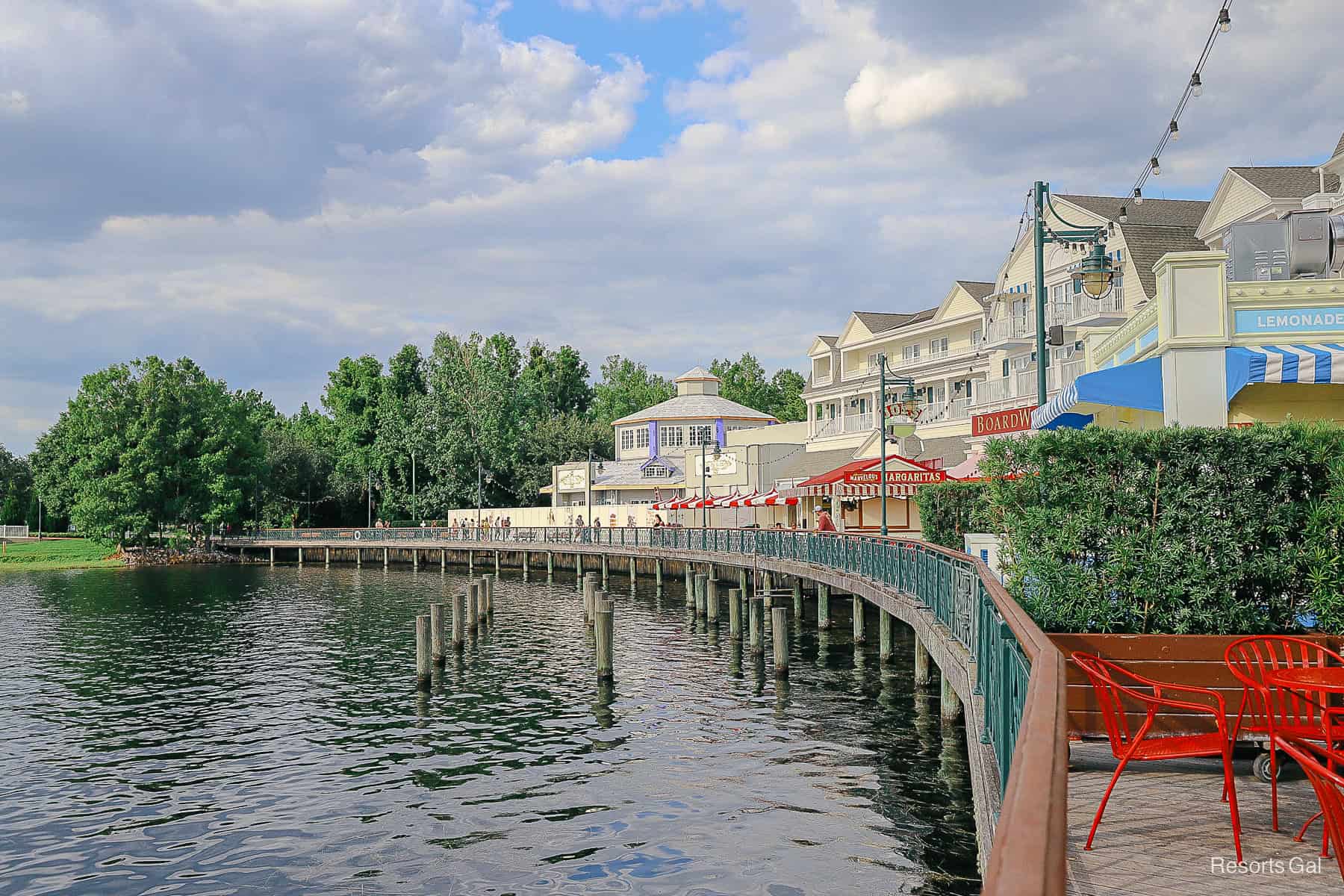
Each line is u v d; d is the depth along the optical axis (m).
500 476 102.00
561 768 19.39
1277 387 16.89
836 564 29.47
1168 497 10.31
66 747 22.02
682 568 59.28
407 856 15.02
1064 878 2.12
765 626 38.25
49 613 49.16
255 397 135.75
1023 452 10.95
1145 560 10.18
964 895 12.52
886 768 18.16
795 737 20.80
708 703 24.83
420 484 105.62
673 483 79.12
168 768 20.14
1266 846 7.08
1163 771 8.95
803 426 69.12
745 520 65.31
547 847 15.12
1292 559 10.02
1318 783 6.31
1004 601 7.20
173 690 28.64
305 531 91.00
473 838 15.67
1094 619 10.30
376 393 116.75
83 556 93.62
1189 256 15.69
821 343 70.00
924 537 27.62
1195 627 10.08
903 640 33.25
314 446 108.62
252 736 22.77
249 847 15.64
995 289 54.69
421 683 27.92
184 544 91.50
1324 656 8.93
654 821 15.98
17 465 142.62
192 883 14.36
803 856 14.05
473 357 106.31
